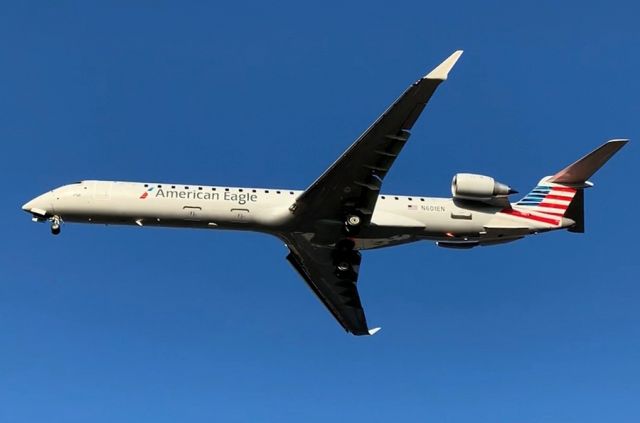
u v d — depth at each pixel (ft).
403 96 87.92
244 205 99.76
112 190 99.86
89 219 99.86
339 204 98.43
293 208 98.37
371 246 104.88
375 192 97.09
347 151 93.15
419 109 89.35
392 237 103.09
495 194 103.50
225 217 99.55
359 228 100.73
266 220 99.81
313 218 99.55
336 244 102.94
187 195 99.71
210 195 99.91
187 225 100.48
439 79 86.33
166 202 99.25
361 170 95.09
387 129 91.35
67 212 99.14
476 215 104.42
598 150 103.45
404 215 102.78
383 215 101.96
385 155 93.97
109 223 100.42
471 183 103.14
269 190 101.86
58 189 100.53
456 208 104.17
